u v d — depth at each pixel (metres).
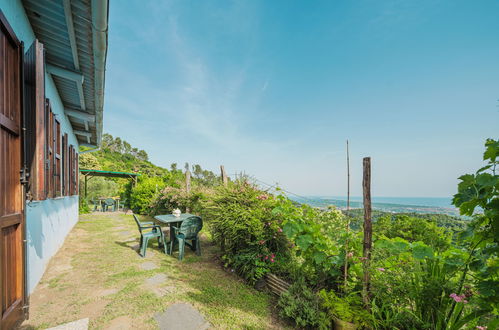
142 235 4.23
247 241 3.20
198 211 6.20
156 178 12.81
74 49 2.76
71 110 4.95
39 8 2.29
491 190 1.35
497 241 1.37
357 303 1.96
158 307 2.32
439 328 1.58
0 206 1.38
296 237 2.61
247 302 2.52
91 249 4.43
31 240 2.66
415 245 1.82
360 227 2.37
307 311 2.01
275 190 3.48
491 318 1.49
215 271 3.44
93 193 14.81
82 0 1.95
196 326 2.02
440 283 1.66
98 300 2.43
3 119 1.40
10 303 1.50
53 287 2.73
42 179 1.96
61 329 1.92
